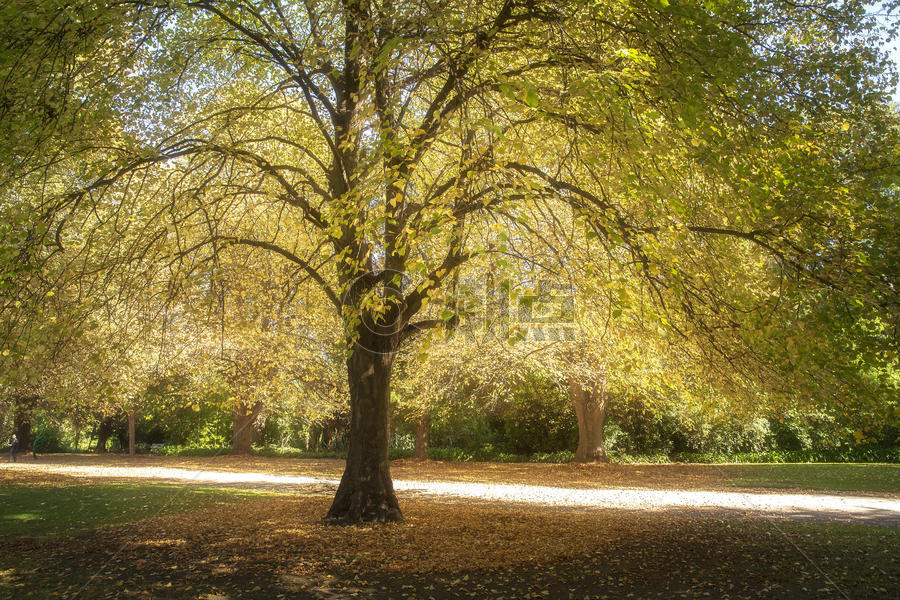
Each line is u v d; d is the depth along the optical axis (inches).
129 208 383.6
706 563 320.2
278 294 498.0
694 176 329.1
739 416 403.2
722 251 325.1
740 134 292.8
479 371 932.6
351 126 391.5
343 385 802.8
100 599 257.0
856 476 836.6
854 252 267.9
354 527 395.2
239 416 1344.7
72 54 287.9
